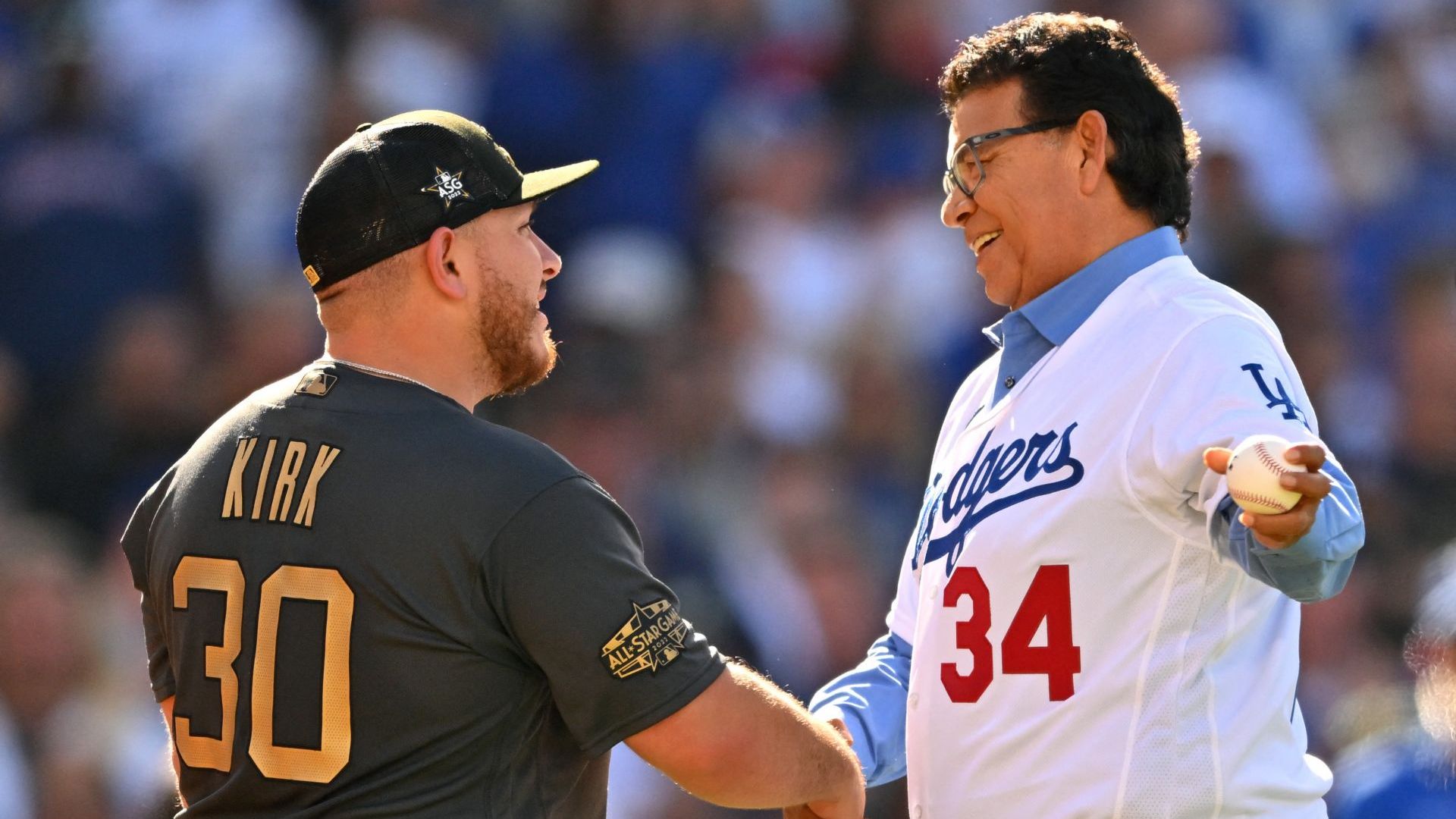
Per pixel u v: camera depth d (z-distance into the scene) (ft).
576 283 103.60
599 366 93.20
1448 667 51.03
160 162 104.12
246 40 108.06
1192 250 101.50
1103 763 32.17
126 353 93.45
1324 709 86.28
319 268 33.30
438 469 31.45
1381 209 117.60
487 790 31.53
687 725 31.71
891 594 93.81
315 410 32.65
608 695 31.27
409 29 110.93
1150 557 32.07
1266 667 33.09
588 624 31.01
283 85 108.27
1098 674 32.35
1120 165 34.65
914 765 35.01
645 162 108.47
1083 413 32.99
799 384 101.81
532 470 31.68
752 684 32.83
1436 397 103.65
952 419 37.09
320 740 31.14
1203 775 31.94
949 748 33.99
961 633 33.83
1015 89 34.96
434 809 31.09
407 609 30.94
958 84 35.99
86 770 76.64
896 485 99.50
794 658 87.56
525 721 31.99
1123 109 34.58
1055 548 32.65
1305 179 111.75
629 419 91.76
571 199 107.14
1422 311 106.01
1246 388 30.71
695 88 111.24
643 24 113.39
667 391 94.73
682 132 109.91
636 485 88.63
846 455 100.63
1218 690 32.27
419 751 31.14
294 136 107.24
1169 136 35.14
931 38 118.01
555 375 92.68
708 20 114.83
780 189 109.09
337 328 33.50
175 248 101.19
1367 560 95.55
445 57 112.16
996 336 36.83
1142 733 32.07
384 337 33.17
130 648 81.00
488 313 33.50
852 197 112.37
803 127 112.37
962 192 35.70
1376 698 68.49
